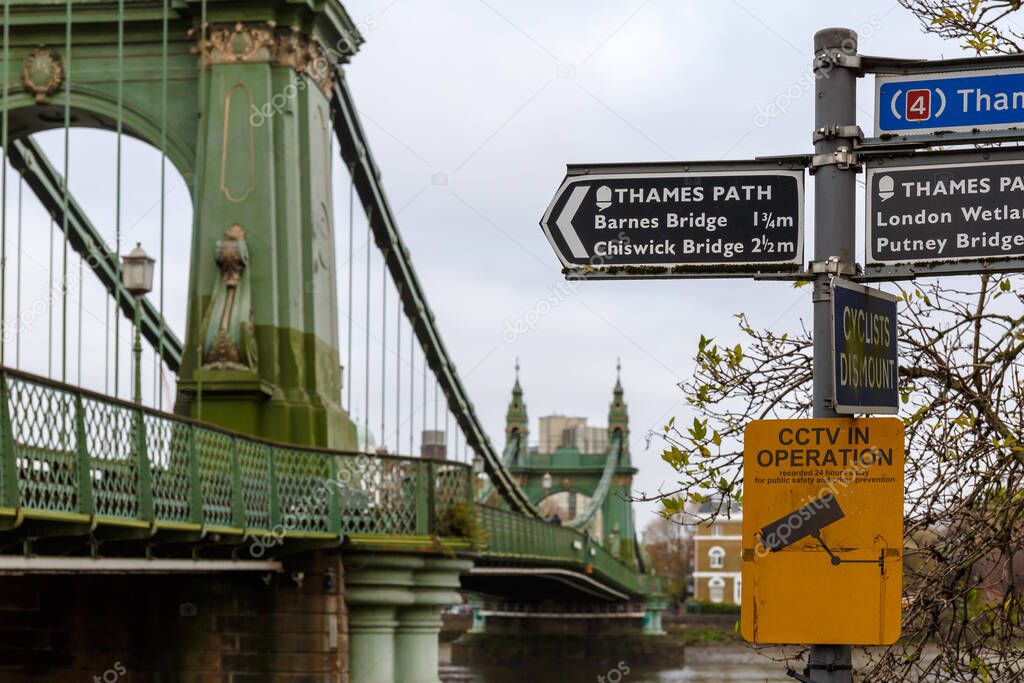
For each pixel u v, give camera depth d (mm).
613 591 69750
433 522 25516
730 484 8320
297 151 27688
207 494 19875
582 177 6531
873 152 6344
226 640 24516
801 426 6164
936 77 6312
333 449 25250
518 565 45219
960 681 8055
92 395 15562
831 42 6395
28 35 28203
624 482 81938
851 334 6113
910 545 9055
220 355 26500
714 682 52094
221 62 27672
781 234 6375
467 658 80688
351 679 24703
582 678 71375
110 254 30609
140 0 28344
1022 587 8266
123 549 19125
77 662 24312
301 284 27297
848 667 6016
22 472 13906
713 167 6457
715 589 136500
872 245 6277
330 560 24641
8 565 14758
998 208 6176
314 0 27797
